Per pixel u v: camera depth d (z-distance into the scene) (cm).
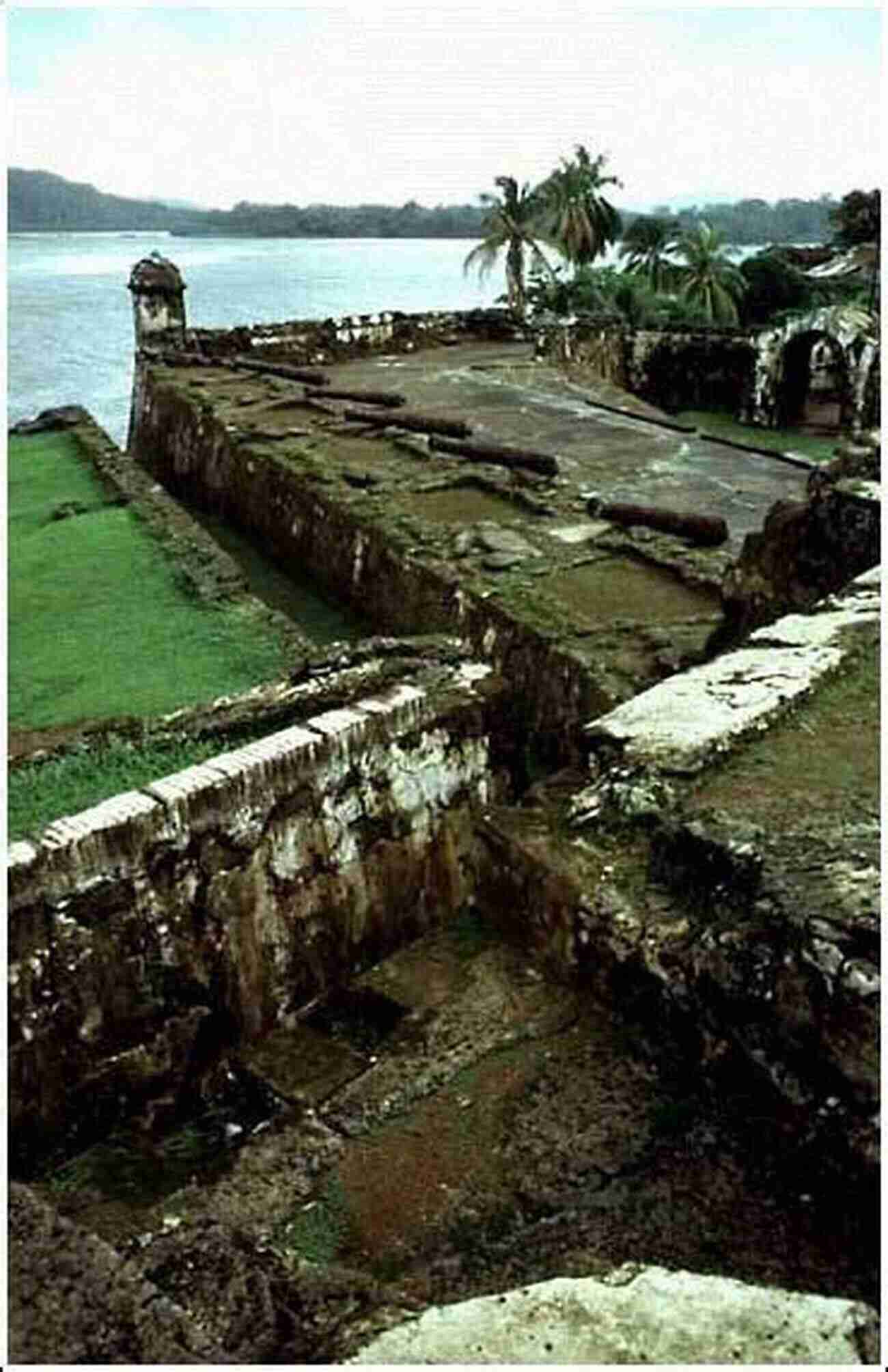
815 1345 287
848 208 3725
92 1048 483
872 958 351
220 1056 521
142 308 2291
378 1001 518
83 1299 297
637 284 3469
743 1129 387
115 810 495
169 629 1015
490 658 937
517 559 1067
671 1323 295
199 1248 375
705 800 465
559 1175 394
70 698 870
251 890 531
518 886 498
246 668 915
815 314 2344
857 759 489
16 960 457
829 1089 355
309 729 562
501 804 627
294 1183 422
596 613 930
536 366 2297
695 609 933
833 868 400
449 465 1416
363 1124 441
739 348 2553
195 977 513
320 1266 373
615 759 508
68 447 1792
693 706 532
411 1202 401
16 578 1180
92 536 1309
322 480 1373
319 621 1218
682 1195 367
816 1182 358
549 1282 308
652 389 2706
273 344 2384
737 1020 388
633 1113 413
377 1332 299
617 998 451
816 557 710
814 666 557
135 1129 494
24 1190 333
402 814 591
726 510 1245
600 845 480
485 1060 454
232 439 1622
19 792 567
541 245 3481
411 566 1084
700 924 422
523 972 495
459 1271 346
